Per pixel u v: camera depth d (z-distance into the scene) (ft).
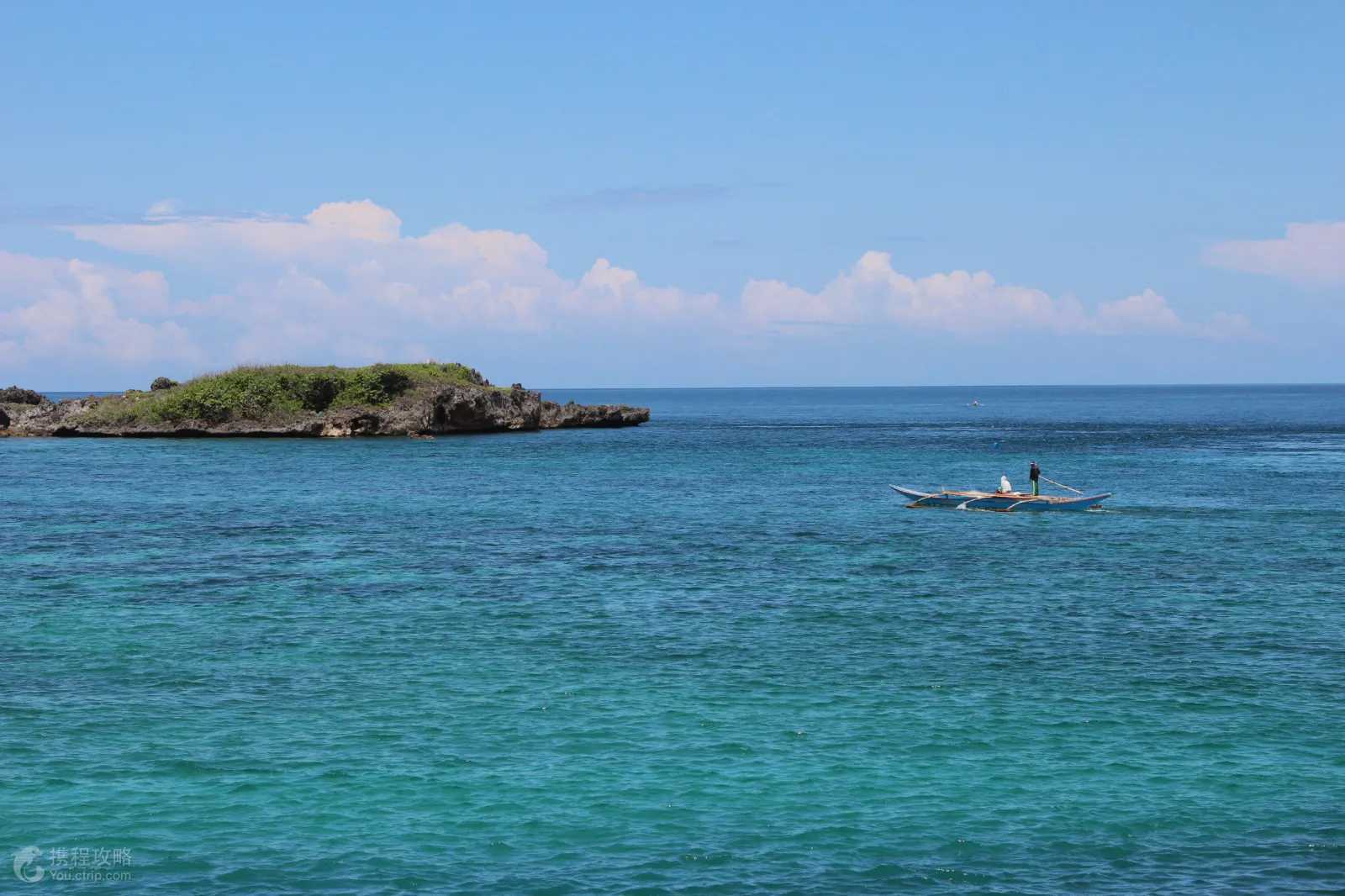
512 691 84.12
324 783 65.67
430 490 234.38
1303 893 52.90
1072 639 101.14
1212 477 266.16
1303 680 87.10
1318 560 144.97
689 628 105.50
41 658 93.20
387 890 53.01
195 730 74.64
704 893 52.85
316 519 185.78
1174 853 57.00
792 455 348.18
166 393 413.80
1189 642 99.66
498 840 58.44
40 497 216.13
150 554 148.46
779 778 66.64
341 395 415.03
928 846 57.88
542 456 335.26
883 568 139.54
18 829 59.21
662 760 69.67
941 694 83.51
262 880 53.93
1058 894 52.85
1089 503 199.21
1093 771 67.87
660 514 196.24
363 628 105.09
